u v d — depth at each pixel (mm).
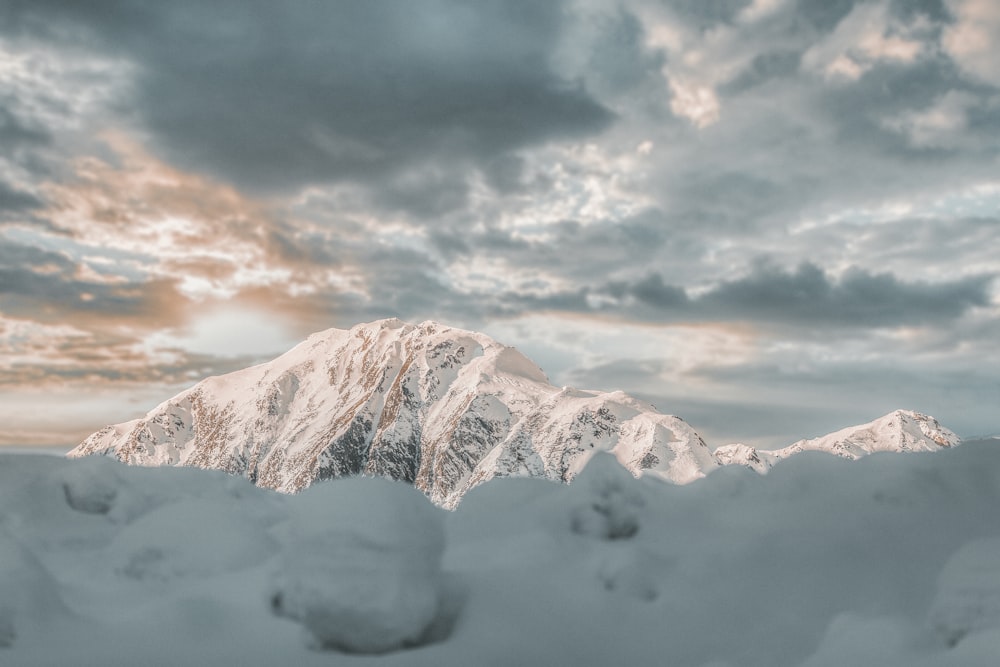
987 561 5426
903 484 7094
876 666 4977
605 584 6344
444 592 6000
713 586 6277
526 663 5379
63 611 5562
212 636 5383
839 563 6293
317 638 5426
